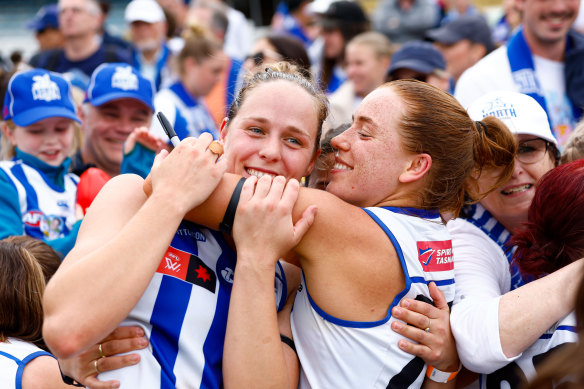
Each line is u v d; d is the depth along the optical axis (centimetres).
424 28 767
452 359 180
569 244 182
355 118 185
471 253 214
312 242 169
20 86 303
